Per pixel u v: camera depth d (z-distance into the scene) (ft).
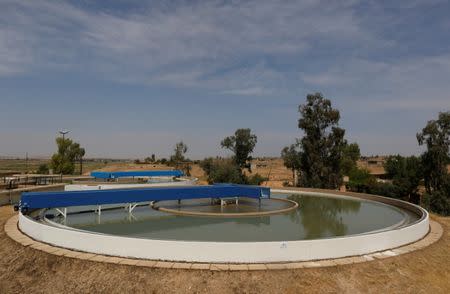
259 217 59.52
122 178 140.15
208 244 33.50
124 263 33.22
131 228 49.08
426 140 136.46
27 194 48.34
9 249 39.01
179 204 67.67
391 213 65.57
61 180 127.95
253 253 33.63
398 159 172.55
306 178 148.66
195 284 30.45
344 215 62.75
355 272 33.24
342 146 147.95
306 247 34.68
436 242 43.96
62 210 62.08
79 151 200.44
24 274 34.42
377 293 31.48
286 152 157.17
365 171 180.75
